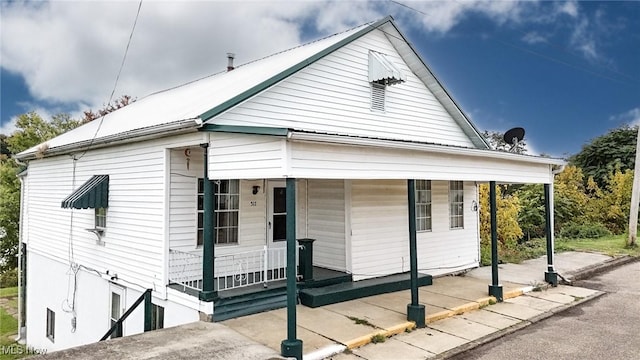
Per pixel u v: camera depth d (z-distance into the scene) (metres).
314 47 10.70
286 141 5.85
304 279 8.89
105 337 7.70
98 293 10.14
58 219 12.25
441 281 10.88
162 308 8.12
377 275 10.09
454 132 12.62
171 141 8.05
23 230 14.84
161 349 5.74
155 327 8.27
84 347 5.81
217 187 9.00
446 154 8.31
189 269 8.41
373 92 10.52
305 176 6.03
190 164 8.57
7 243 22.23
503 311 8.31
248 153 6.49
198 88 11.71
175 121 7.33
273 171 6.01
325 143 6.25
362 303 8.52
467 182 12.80
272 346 5.98
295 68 8.74
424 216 11.41
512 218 15.18
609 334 7.00
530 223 18.81
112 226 9.70
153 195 8.45
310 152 6.11
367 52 10.48
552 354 6.17
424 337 6.79
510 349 6.38
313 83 9.30
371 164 6.93
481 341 6.62
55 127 25.75
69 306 11.36
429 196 11.57
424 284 10.33
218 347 5.84
